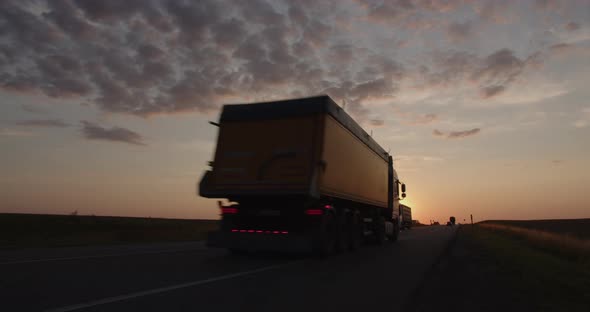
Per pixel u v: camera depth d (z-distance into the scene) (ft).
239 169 40.04
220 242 41.24
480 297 22.85
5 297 20.04
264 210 41.37
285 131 39.34
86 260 35.58
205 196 41.50
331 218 42.78
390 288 25.40
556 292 24.39
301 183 37.32
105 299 20.02
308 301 21.18
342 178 43.83
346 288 25.16
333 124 41.16
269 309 19.21
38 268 30.09
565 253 51.24
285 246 39.19
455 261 41.27
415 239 84.99
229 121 41.83
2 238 65.26
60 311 17.52
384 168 67.46
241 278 27.86
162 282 25.25
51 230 90.79
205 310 18.61
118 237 73.92
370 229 59.67
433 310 19.75
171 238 75.66
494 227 151.43
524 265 37.37
